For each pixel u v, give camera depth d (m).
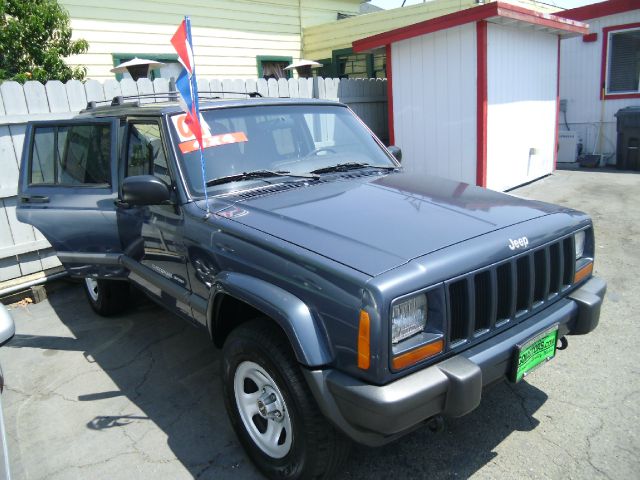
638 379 3.54
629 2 11.23
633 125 11.00
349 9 14.82
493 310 2.54
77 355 4.40
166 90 6.88
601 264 5.68
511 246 2.61
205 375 3.97
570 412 3.23
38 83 5.73
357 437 2.32
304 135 3.90
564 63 12.62
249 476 2.86
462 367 2.32
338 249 2.43
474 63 8.33
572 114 12.77
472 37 8.26
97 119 4.15
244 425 2.88
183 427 3.33
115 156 3.96
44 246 5.88
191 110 3.01
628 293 4.91
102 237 4.13
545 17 8.84
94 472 2.96
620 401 3.31
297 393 2.44
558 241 2.89
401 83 9.31
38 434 3.34
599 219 7.37
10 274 5.77
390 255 2.36
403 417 2.18
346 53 12.96
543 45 10.02
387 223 2.70
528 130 9.94
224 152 3.44
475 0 10.98
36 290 5.68
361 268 2.27
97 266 4.30
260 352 2.60
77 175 4.31
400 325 2.23
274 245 2.57
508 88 9.07
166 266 3.55
